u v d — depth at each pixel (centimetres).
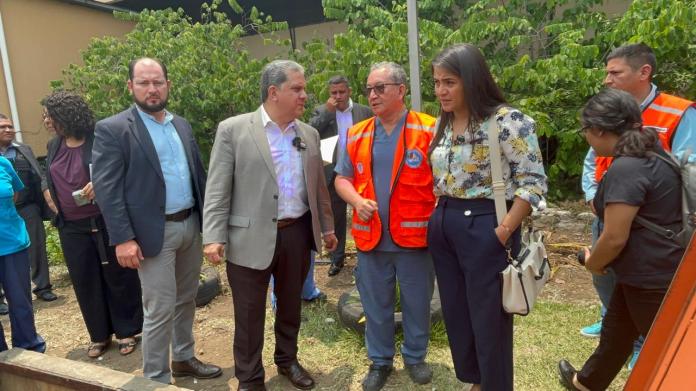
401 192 283
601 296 307
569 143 580
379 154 288
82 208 360
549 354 330
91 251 368
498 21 648
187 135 310
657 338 173
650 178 213
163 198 285
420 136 281
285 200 293
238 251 287
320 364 341
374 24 705
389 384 309
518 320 377
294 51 718
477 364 261
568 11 641
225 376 336
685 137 265
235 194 290
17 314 350
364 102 598
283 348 318
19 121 836
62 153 366
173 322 315
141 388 252
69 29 908
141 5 962
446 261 251
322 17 915
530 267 224
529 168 226
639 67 274
